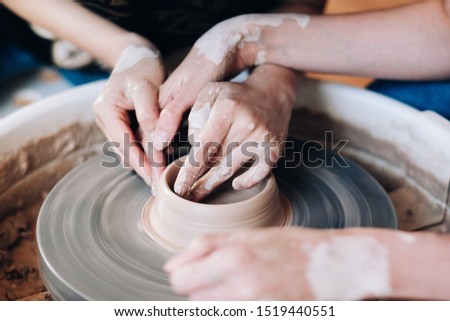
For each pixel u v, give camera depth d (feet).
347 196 3.80
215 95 3.47
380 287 2.44
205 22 5.08
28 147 4.19
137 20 4.97
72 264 3.20
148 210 3.60
